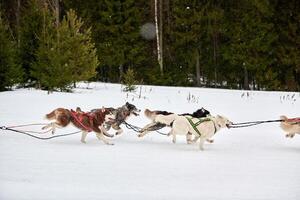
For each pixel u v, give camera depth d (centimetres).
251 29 3406
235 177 694
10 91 1878
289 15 3391
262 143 1027
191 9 3516
